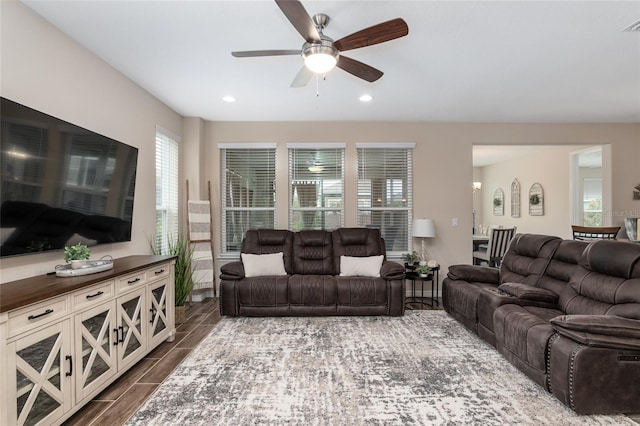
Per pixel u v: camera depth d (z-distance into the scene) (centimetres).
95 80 268
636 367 183
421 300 436
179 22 222
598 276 240
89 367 195
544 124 473
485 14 214
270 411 192
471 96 369
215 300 440
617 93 359
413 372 238
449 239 473
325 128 471
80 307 189
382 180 477
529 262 317
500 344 255
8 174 177
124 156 287
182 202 444
